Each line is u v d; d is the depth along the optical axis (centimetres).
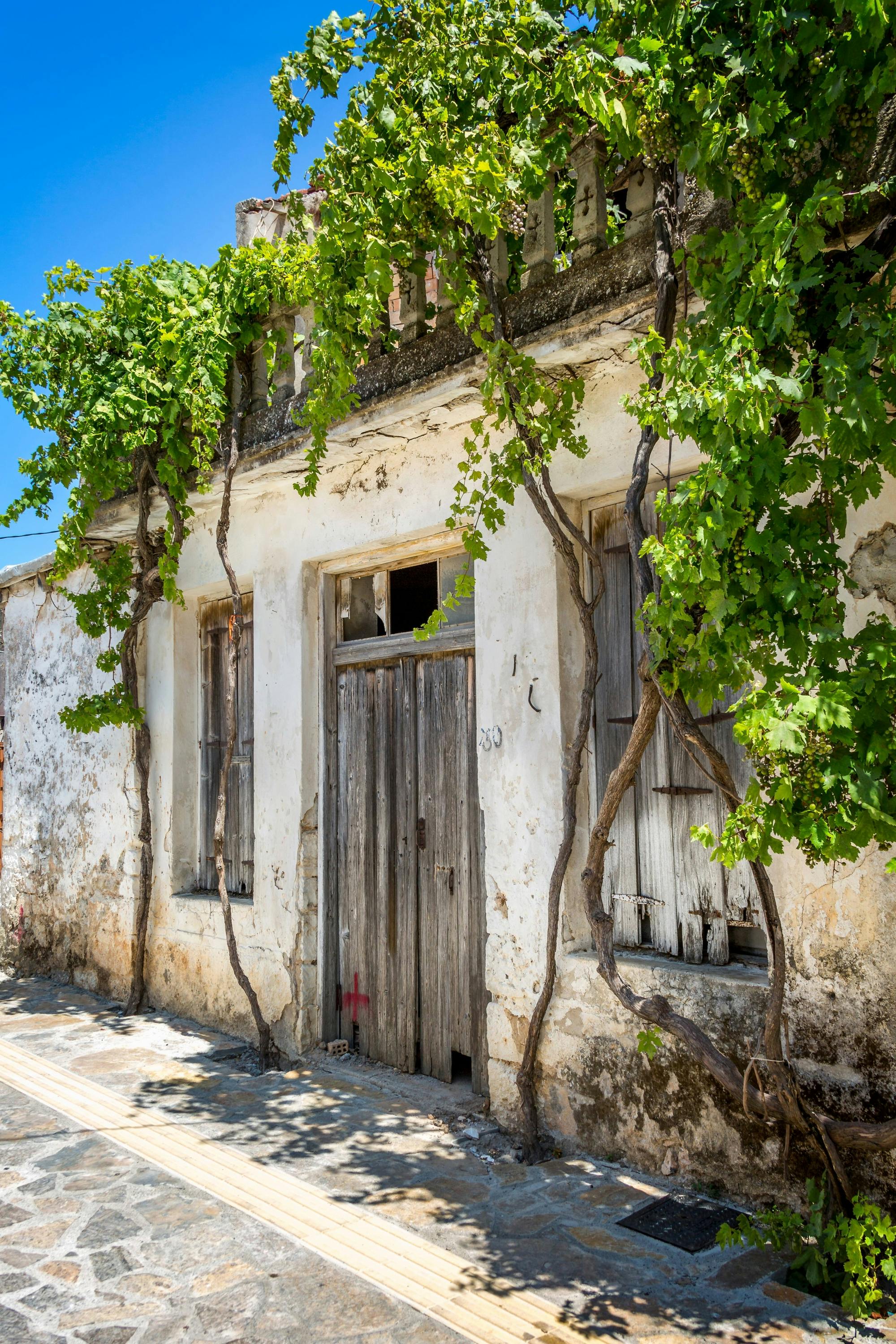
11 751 938
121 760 777
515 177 396
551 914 436
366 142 398
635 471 352
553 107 401
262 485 623
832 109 290
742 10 308
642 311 387
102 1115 494
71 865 831
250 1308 314
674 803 427
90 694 825
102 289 619
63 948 834
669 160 351
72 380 630
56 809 859
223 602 721
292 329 591
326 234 408
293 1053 588
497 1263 338
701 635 291
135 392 605
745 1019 376
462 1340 295
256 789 636
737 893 401
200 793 736
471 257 422
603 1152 425
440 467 521
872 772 260
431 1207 383
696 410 283
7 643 961
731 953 406
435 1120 479
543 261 437
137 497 677
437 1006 536
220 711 722
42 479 661
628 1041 416
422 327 491
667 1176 401
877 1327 297
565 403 403
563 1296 317
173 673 732
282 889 609
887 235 296
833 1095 347
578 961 437
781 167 306
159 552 729
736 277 293
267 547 643
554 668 457
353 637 616
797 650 274
